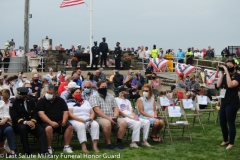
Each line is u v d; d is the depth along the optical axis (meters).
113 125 11.06
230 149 10.96
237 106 10.90
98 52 30.50
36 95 14.27
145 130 11.30
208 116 16.39
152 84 20.03
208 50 35.38
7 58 30.81
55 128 10.41
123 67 31.27
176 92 16.47
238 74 10.84
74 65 31.05
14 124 10.16
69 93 11.27
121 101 11.84
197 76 22.81
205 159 9.98
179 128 13.86
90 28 32.09
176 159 9.94
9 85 15.30
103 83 11.20
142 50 33.84
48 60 31.17
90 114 11.05
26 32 29.44
